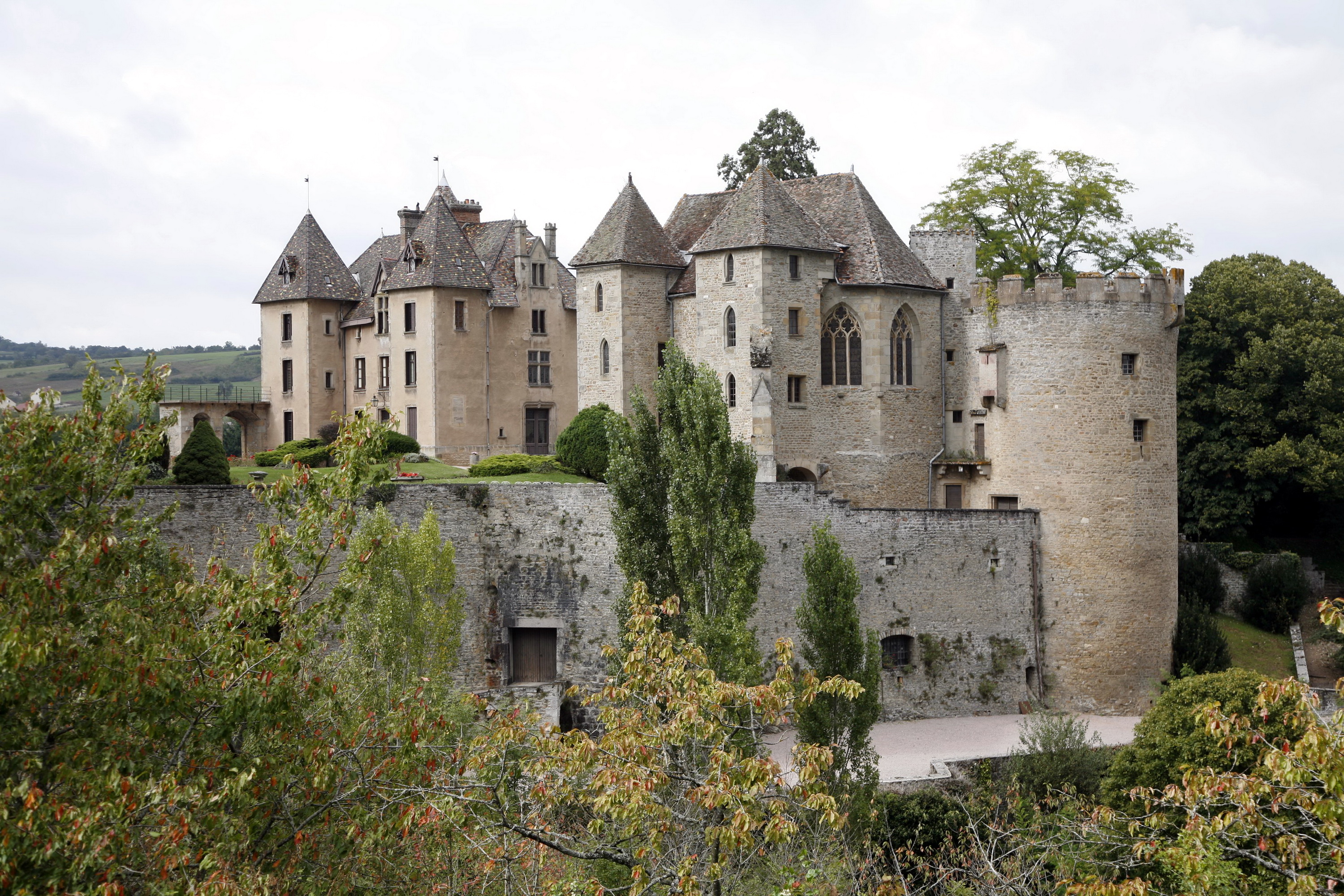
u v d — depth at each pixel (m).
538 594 44.28
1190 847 19.42
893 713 46.62
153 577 20.31
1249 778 18.34
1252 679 35.03
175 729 18.80
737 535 36.06
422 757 21.05
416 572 34.69
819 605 36.06
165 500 37.56
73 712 18.59
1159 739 34.94
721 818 18.70
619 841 20.64
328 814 20.27
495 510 44.44
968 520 48.69
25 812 16.36
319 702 22.48
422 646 34.44
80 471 19.22
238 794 17.56
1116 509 50.16
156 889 16.88
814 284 53.28
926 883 29.98
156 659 18.25
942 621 47.94
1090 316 50.31
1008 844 31.48
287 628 19.62
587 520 44.00
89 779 17.45
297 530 19.88
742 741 25.23
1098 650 50.00
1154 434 51.00
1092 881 21.22
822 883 22.11
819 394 53.50
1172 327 51.91
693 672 20.27
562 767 19.33
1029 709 48.72
